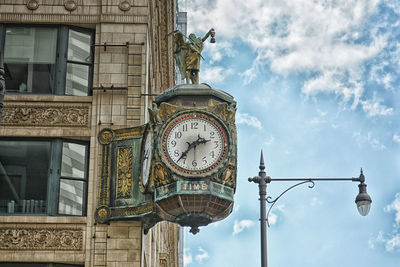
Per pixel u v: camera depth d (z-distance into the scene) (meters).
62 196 24.38
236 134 22.41
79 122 25.00
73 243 23.39
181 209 21.53
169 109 22.44
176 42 24.95
